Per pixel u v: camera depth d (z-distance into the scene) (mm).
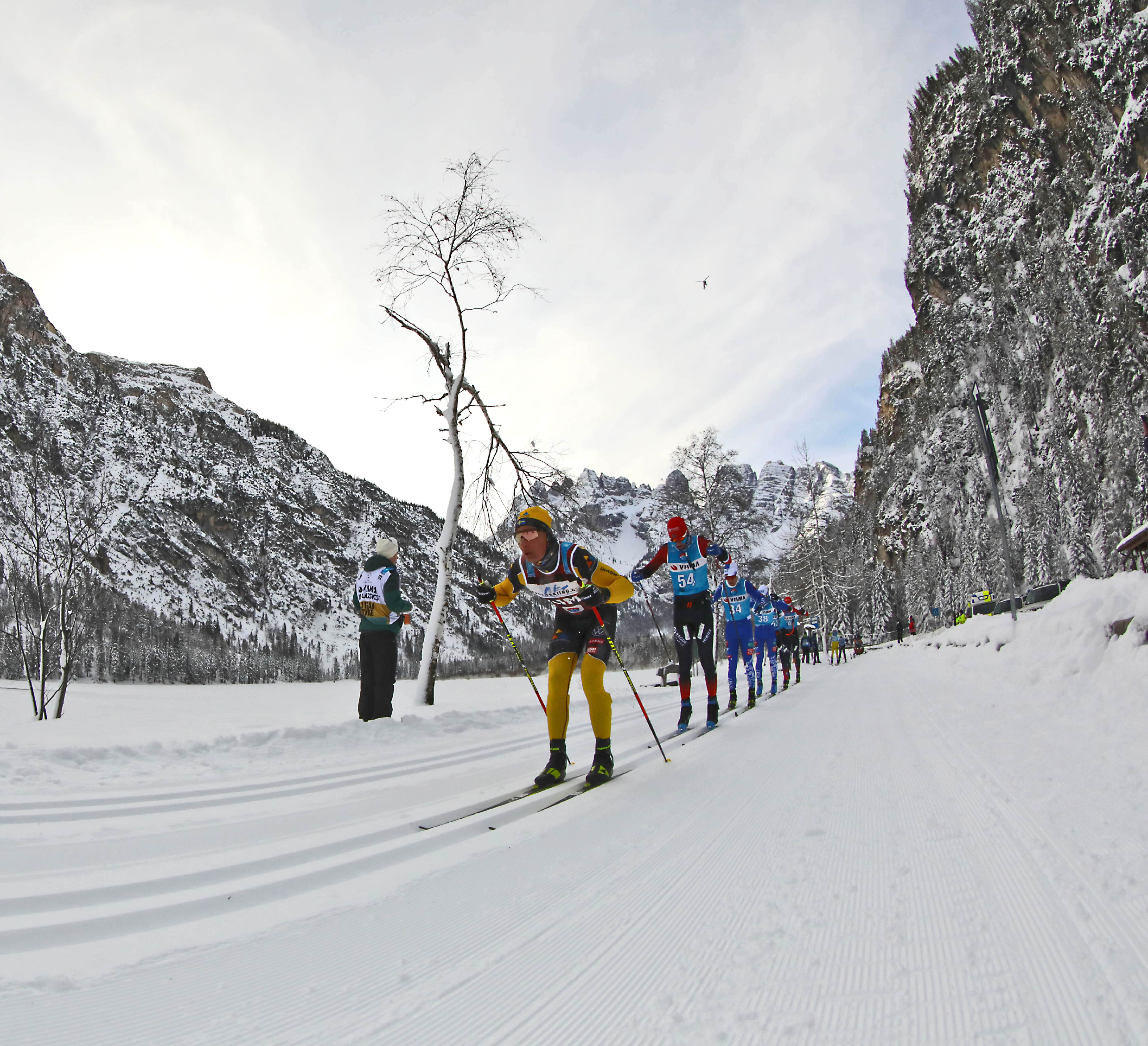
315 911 1920
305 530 188750
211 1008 1367
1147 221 102062
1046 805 2656
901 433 163250
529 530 3848
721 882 2064
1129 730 3990
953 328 145125
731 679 8312
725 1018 1291
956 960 1480
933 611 96750
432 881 2154
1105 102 118188
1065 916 1655
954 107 159625
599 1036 1244
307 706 14203
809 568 43625
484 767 4516
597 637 4008
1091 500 84375
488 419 10320
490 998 1408
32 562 7977
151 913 1888
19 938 1721
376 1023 1309
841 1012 1293
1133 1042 1120
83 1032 1260
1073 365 101812
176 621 121750
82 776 3920
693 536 6422
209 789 3723
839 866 2145
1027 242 128500
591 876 2168
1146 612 5316
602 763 3797
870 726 5531
